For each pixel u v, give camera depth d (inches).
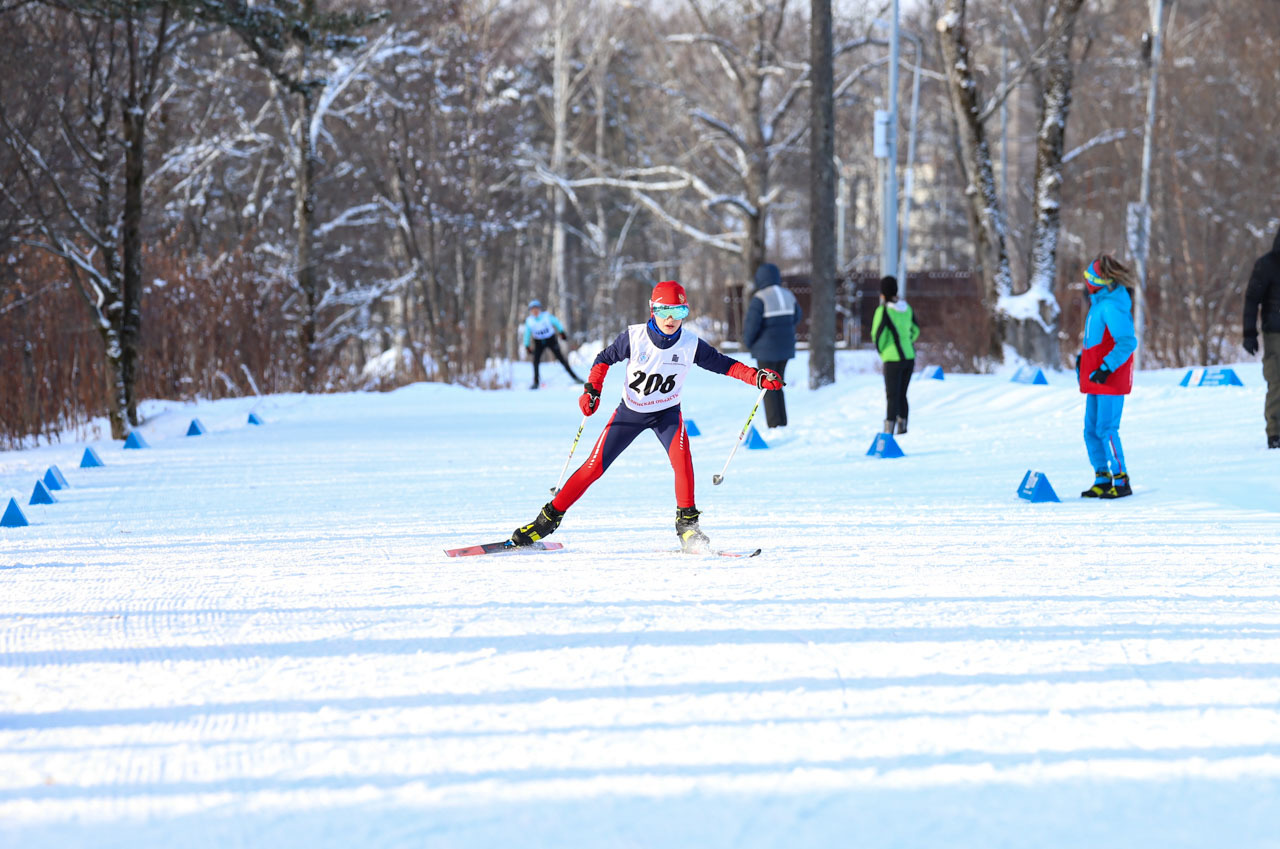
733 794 206.1
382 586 392.8
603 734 236.8
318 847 186.7
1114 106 2314.2
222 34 2102.6
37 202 1170.0
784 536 488.4
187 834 192.4
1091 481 645.9
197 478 785.6
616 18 3088.1
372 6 2076.8
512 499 638.5
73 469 868.6
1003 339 1685.5
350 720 247.9
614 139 3636.8
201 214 2426.2
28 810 202.8
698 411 1300.4
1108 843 186.9
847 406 1190.3
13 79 1156.5
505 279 4178.2
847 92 2669.8
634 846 186.1
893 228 1521.9
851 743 230.5
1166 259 1943.9
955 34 1684.3
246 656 303.0
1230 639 304.8
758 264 2475.4
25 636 331.9
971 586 377.4
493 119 2746.1
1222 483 603.8
